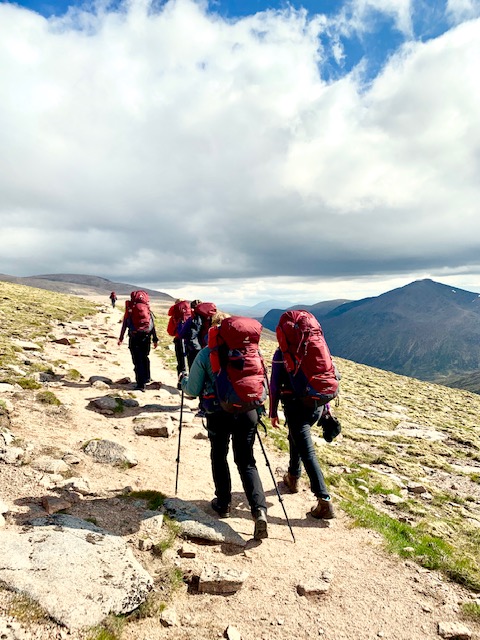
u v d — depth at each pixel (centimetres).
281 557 579
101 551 489
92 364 1716
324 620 465
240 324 618
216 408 627
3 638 344
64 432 883
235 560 559
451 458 1389
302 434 709
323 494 688
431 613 490
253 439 637
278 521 682
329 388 677
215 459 660
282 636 436
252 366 605
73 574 434
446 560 606
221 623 446
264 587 511
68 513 578
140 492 684
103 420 1020
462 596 530
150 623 430
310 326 704
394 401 2388
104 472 743
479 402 2984
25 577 411
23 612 372
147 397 1325
